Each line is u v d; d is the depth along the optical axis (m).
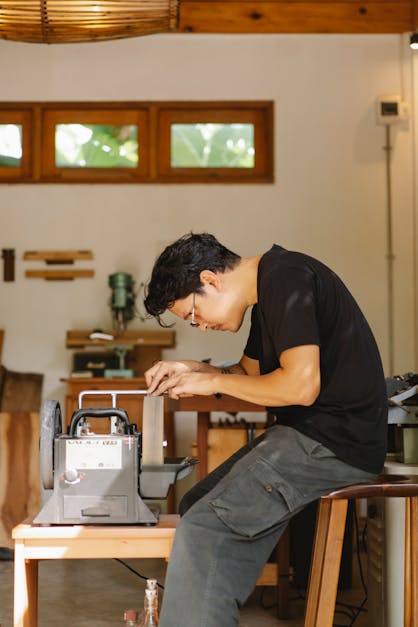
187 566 2.15
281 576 3.67
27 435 5.62
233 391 2.26
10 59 6.33
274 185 6.30
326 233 6.27
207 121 6.39
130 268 6.25
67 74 6.34
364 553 5.11
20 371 6.16
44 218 6.27
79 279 6.23
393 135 6.31
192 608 2.13
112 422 2.75
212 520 2.18
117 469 2.45
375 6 6.34
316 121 6.32
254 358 2.73
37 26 3.30
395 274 6.24
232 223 6.29
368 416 2.25
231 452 4.22
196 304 2.36
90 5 3.20
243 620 3.65
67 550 2.40
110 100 6.32
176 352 6.18
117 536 2.39
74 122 6.37
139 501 2.44
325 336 2.28
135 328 6.18
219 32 6.34
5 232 6.24
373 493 2.26
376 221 6.27
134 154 6.38
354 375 2.26
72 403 5.58
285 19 6.34
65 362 6.16
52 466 2.45
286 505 2.21
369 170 6.29
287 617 3.66
